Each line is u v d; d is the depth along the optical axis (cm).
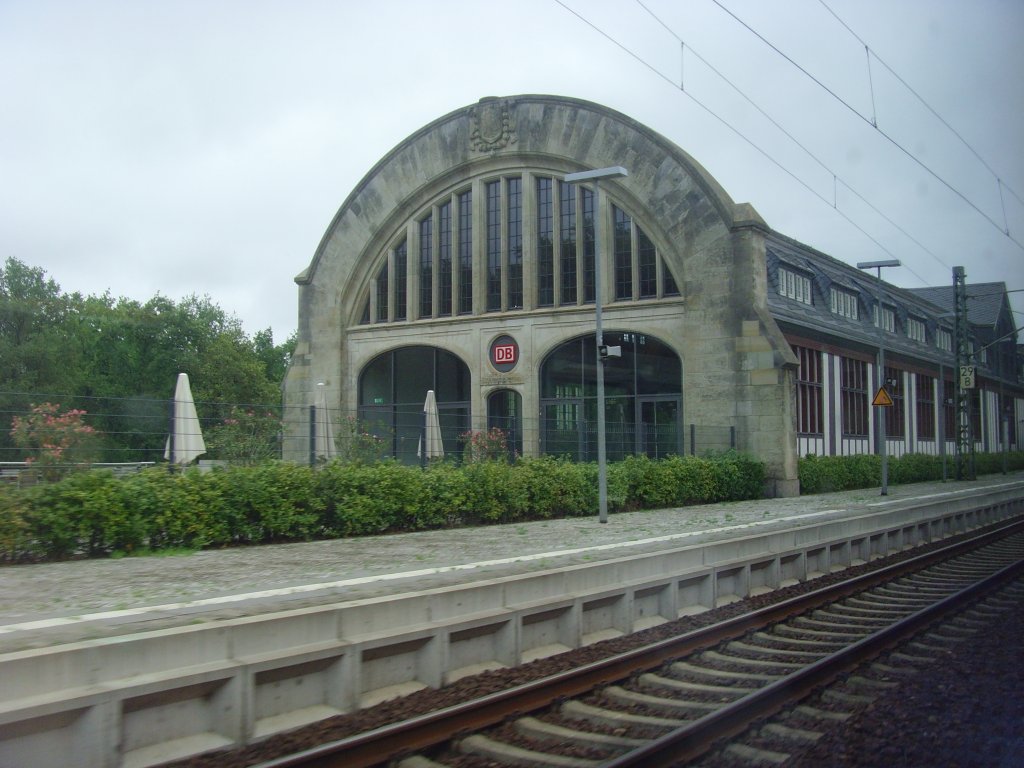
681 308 2788
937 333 5041
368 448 1898
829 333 3188
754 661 928
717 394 2709
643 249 2892
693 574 1173
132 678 639
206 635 689
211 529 1377
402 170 3253
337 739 679
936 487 3388
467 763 630
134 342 6106
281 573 1112
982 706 756
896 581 1468
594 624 1019
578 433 2438
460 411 3156
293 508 1495
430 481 1738
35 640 728
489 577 1086
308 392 3378
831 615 1187
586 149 2944
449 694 791
